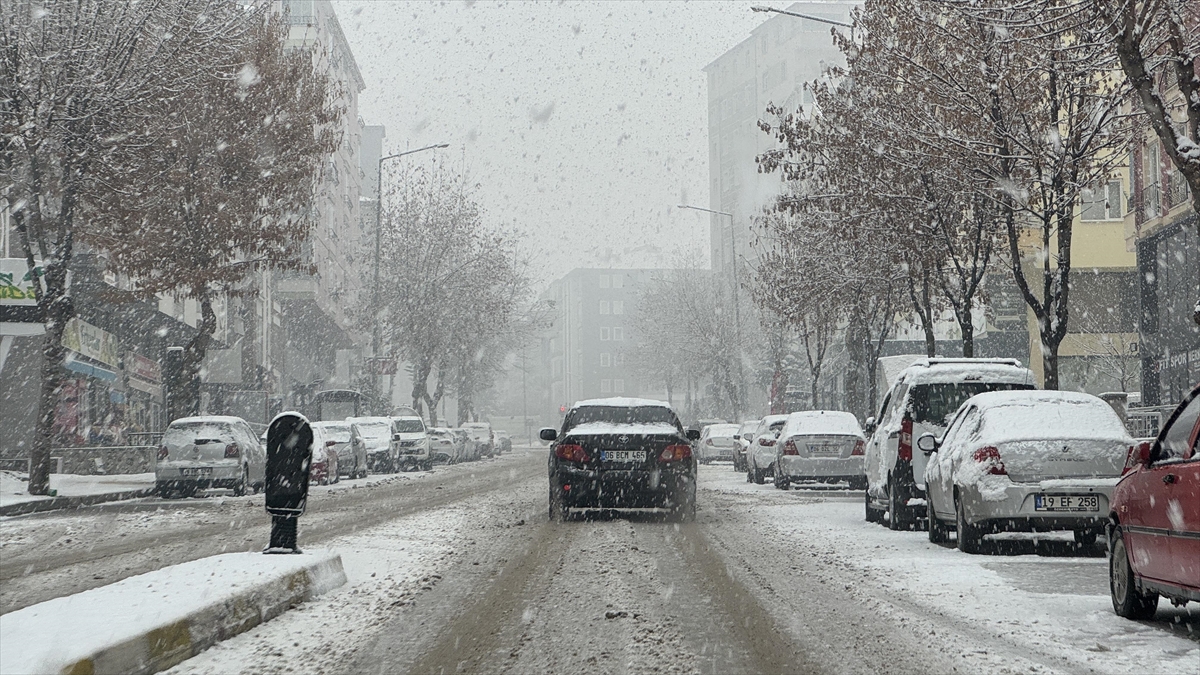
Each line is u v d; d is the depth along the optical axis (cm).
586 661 746
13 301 2619
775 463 3056
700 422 7188
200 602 821
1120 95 2052
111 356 4281
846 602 993
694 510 1830
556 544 1477
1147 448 886
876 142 2570
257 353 6156
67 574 1219
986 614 932
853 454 2831
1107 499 1300
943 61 2264
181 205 3203
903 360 4462
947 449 1457
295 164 3422
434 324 6925
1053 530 1326
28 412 3806
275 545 1130
